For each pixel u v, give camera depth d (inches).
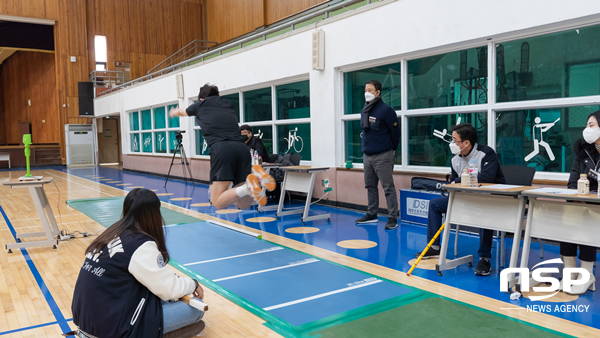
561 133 181.8
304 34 291.7
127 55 750.5
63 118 730.8
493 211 136.7
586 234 118.3
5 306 124.1
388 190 216.5
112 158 804.6
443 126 224.8
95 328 82.3
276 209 283.6
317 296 127.6
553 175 183.6
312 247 184.7
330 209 277.0
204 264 162.2
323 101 282.4
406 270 151.7
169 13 778.2
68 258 174.2
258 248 184.7
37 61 805.9
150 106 543.5
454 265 149.6
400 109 245.6
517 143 196.4
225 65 381.1
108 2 737.6
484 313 113.0
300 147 314.0
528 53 189.5
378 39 243.0
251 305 120.9
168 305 95.9
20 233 209.0
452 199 147.4
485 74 204.8
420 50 223.6
